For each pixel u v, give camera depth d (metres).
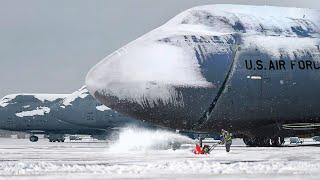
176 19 179.12
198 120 167.50
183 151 151.50
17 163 89.56
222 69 166.75
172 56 163.12
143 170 72.25
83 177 60.66
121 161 100.44
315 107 180.25
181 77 161.75
